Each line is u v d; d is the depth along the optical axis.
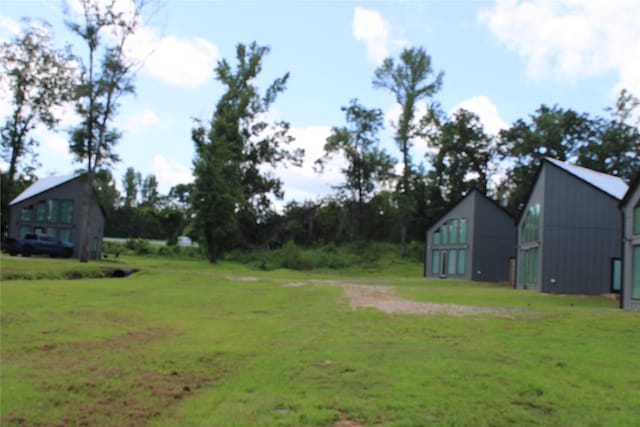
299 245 61.16
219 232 49.06
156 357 8.80
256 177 60.25
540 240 26.98
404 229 59.38
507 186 60.19
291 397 6.29
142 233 93.06
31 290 18.97
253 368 7.95
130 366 8.16
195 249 57.03
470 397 6.19
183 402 6.37
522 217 30.80
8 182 50.78
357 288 25.59
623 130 51.97
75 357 8.84
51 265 29.50
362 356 8.55
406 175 61.00
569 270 26.77
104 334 11.09
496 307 16.98
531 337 10.56
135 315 14.33
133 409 6.06
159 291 21.47
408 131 59.81
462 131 59.81
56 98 50.28
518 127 57.88
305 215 63.06
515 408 5.82
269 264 51.06
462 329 11.67
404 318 13.66
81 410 6.01
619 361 8.23
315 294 21.67
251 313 15.69
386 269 52.25
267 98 58.03
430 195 61.88
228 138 52.97
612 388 6.69
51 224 45.81
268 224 61.41
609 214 27.03
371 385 6.78
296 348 9.49
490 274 39.38
